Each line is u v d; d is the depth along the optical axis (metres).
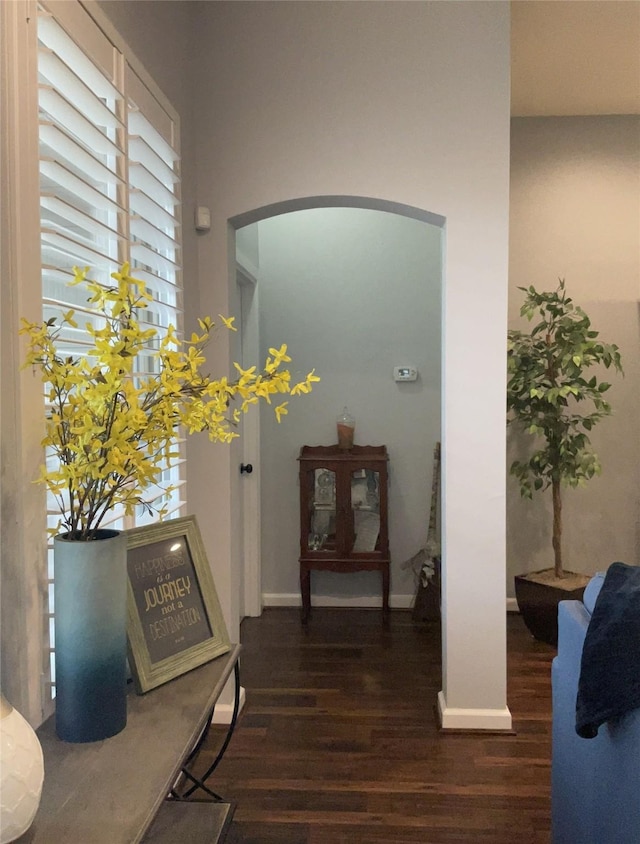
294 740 2.69
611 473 4.25
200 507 2.78
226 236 2.78
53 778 1.10
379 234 4.28
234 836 2.11
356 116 2.74
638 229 4.20
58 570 1.21
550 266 4.24
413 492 4.32
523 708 2.97
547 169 4.21
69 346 1.54
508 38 2.69
